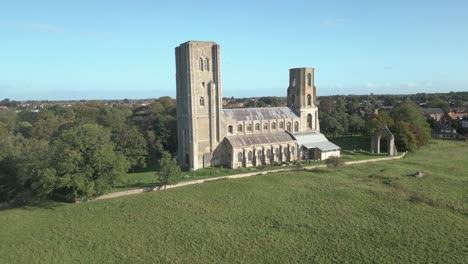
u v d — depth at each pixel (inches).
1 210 2672.2
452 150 4990.2
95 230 2274.9
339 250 1987.0
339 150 4478.3
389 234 2160.4
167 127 4584.2
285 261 1884.8
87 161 2780.5
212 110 3885.3
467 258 1863.9
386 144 4827.8
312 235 2172.7
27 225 2362.2
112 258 1941.4
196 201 2743.6
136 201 2746.1
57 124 5797.2
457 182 3107.8
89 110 7367.1
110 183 2837.1
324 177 3344.0
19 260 1927.9
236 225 2326.5
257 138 4146.2
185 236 2177.7
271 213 2509.8
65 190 2950.3
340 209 2559.1
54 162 2753.4
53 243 2113.7
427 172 3454.7
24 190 3041.3
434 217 2385.6
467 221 2321.6
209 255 1955.0
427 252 1939.0
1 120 7101.4
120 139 3690.9
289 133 4451.3
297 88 4773.6
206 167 3890.3
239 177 3412.9
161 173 3011.8
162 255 1959.9
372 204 2632.9
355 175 3422.7
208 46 3850.9
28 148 3412.9
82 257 1957.4
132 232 2244.1
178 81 3959.2
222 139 4003.4
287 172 3550.7
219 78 3917.3
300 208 2591.0
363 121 6264.8
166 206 2647.6
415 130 4955.7
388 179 3218.5
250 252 1982.0
